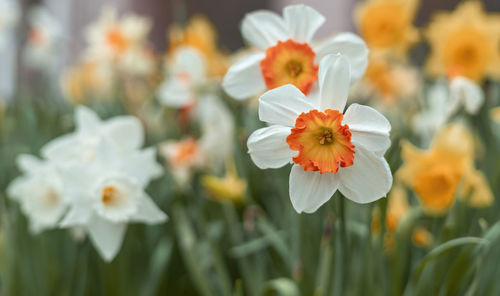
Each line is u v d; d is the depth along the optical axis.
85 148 0.87
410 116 1.26
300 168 0.63
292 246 0.90
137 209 0.84
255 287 0.93
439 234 0.83
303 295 0.86
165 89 1.27
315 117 0.62
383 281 0.77
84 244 0.92
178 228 0.99
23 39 2.55
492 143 0.94
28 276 0.93
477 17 0.97
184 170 1.09
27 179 0.92
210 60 1.44
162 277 1.00
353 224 0.82
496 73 0.96
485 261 0.83
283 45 0.66
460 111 0.91
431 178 0.81
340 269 0.79
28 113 1.36
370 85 1.54
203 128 1.25
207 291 0.89
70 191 0.82
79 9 3.71
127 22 1.70
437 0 3.55
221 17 4.66
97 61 1.71
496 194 0.89
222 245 1.05
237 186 0.96
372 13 1.09
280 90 0.63
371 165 0.62
